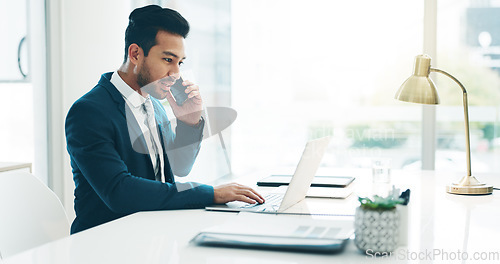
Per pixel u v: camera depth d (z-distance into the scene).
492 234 1.19
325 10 3.88
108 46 3.83
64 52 3.44
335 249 1.01
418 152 3.82
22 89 3.18
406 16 3.76
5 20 3.05
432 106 3.72
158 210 1.52
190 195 1.54
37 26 3.27
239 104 4.03
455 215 1.41
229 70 4.03
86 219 1.70
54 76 3.38
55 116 3.39
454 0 3.69
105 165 1.57
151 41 1.67
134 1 4.10
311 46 3.92
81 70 3.60
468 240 1.13
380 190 1.74
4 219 1.44
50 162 3.38
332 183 1.95
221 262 0.96
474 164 3.74
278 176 2.14
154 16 1.67
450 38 3.72
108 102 1.69
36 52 3.27
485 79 3.69
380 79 3.84
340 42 3.87
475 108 3.71
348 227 1.13
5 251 1.42
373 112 3.87
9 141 3.10
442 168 3.79
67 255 1.02
